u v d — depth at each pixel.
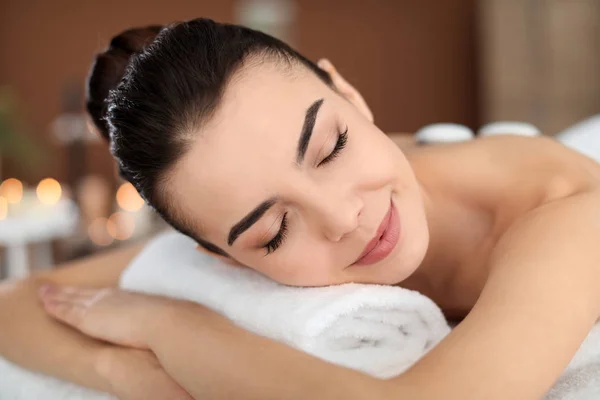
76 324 0.91
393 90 3.90
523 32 3.40
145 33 1.06
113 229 3.12
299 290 0.75
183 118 0.72
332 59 3.94
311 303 0.70
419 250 0.78
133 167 0.79
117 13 4.02
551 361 0.58
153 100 0.73
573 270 0.64
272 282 0.79
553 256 0.65
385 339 0.73
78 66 4.04
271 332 0.71
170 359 0.73
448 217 0.94
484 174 0.92
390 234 0.76
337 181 0.73
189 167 0.73
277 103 0.72
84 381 0.85
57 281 1.12
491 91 3.43
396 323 0.73
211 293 0.81
